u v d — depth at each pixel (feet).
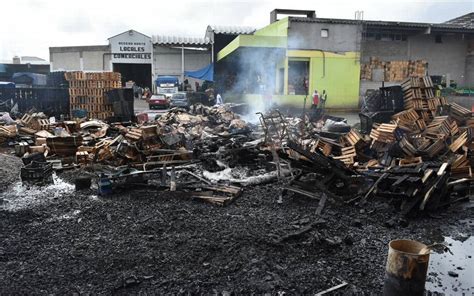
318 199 25.93
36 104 77.51
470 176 31.12
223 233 20.72
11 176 33.94
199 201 26.63
